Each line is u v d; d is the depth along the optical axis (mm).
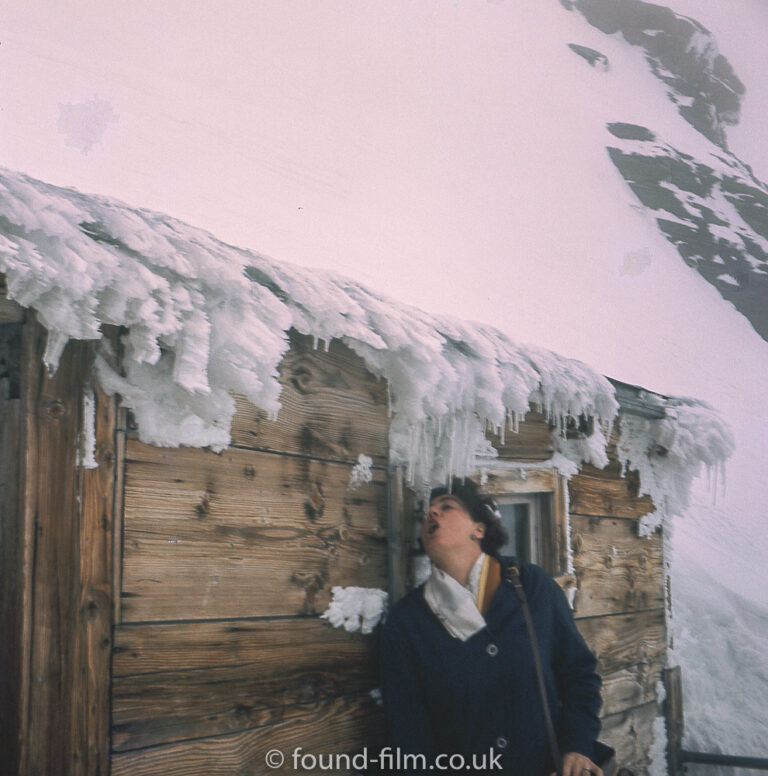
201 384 1984
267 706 2422
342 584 2750
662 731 4309
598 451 3881
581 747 2549
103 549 2062
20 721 1856
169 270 2057
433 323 2898
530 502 3682
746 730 7922
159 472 2225
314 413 2717
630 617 4164
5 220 1716
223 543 2367
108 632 2053
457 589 2631
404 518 3006
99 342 2115
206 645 2281
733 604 11008
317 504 2689
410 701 2592
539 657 2617
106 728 2018
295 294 2389
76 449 2035
